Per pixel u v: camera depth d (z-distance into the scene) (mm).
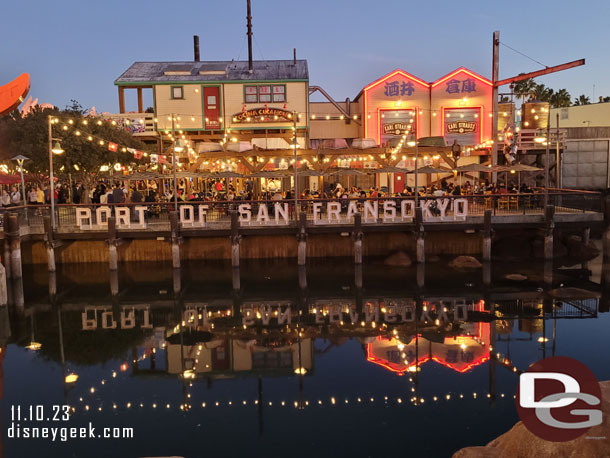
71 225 22281
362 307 18594
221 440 9664
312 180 35531
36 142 29781
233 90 35906
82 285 21812
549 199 27422
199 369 13305
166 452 9234
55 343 15586
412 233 23375
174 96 35812
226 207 25172
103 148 30125
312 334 15922
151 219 24516
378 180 35406
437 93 36219
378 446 9234
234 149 30094
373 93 36375
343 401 11234
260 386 12195
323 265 23906
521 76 31656
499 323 16516
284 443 9422
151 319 17797
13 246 20828
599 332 15477
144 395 11812
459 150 29672
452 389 11711
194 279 22328
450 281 21375
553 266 23594
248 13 37719
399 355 13938
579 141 39219
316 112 38125
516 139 33031
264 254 24719
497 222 22953
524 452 6113
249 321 17359
